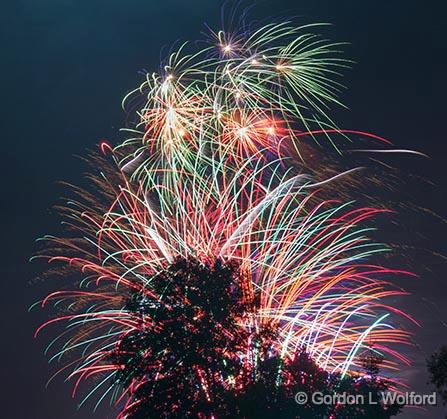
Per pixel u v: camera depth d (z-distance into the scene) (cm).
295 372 2236
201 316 2300
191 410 2219
